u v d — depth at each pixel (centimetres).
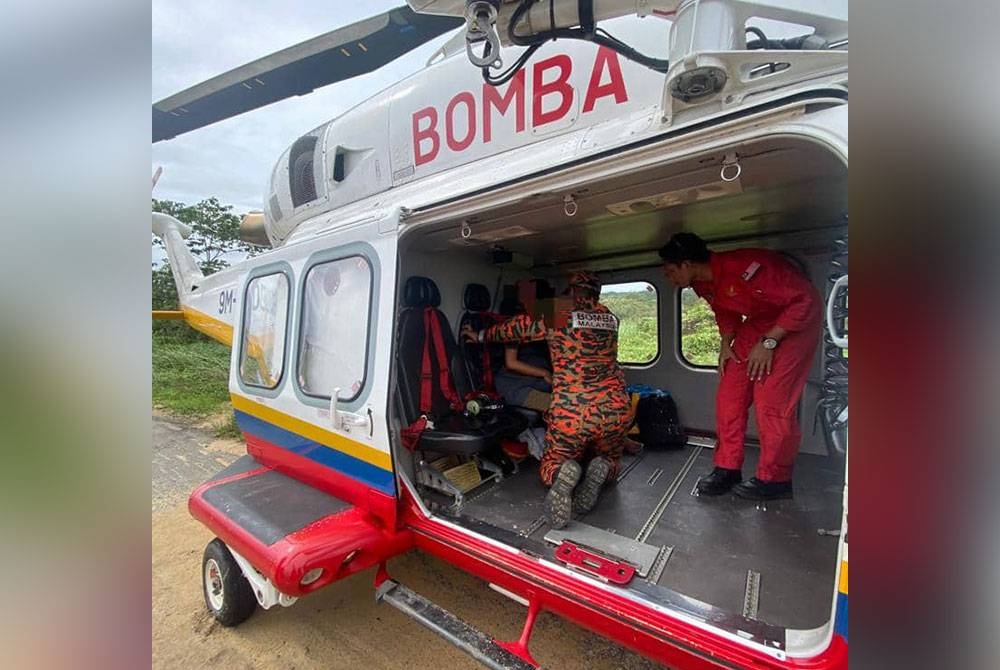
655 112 183
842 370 294
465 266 346
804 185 194
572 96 223
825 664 131
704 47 142
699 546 208
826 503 251
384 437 231
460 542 217
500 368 349
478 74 256
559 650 251
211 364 1259
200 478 555
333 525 233
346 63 349
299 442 289
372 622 279
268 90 383
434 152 278
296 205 391
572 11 179
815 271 310
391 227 233
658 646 159
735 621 156
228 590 264
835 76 132
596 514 241
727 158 149
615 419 249
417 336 293
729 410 262
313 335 281
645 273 400
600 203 203
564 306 262
